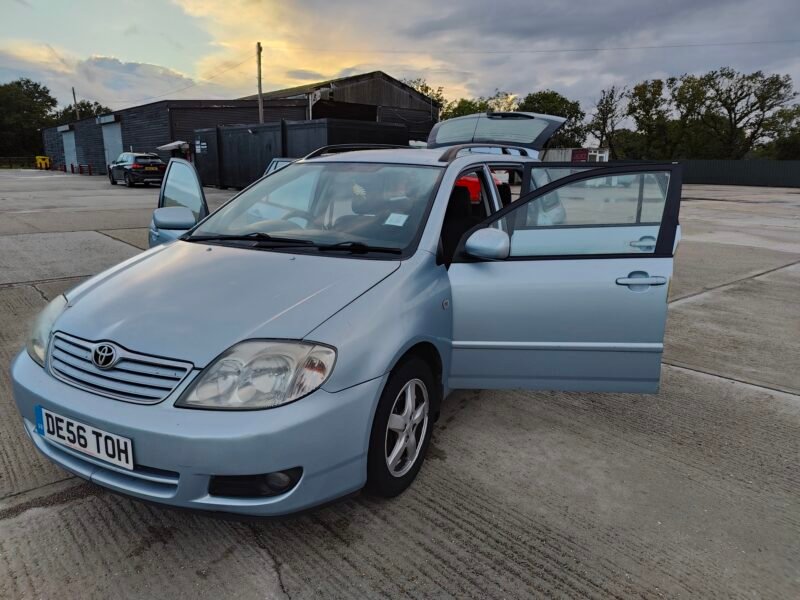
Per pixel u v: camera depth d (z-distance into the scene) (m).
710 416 3.49
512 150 4.88
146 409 1.94
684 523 2.43
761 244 11.09
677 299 6.52
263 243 2.85
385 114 34.06
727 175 43.28
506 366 2.87
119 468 1.97
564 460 2.93
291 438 1.93
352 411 2.08
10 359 4.01
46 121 81.19
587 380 2.88
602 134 57.56
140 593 1.96
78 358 2.14
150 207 14.98
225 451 1.87
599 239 2.86
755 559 2.22
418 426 2.63
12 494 2.49
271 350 2.00
